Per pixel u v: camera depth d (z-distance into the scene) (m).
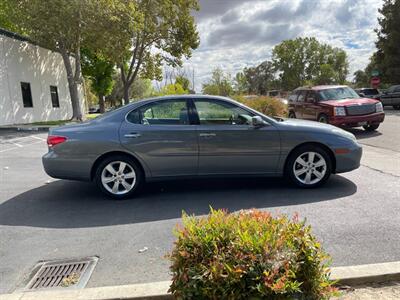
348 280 2.87
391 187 5.73
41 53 23.14
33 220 4.84
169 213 4.91
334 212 4.67
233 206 5.07
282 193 5.59
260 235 2.20
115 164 5.60
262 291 2.01
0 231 4.49
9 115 19.30
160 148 5.51
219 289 2.06
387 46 34.56
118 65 30.02
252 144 5.58
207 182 6.39
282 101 15.59
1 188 6.50
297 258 2.17
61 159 5.50
